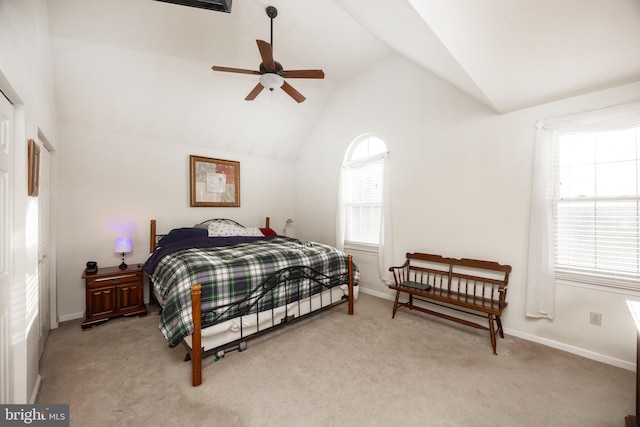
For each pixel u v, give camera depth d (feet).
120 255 10.93
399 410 5.17
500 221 8.43
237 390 5.74
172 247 9.77
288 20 9.23
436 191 10.00
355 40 10.50
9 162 4.53
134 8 8.02
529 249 7.78
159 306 10.37
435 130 10.03
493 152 8.55
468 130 9.12
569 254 7.40
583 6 4.58
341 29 9.83
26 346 4.79
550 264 7.45
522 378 6.15
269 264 7.89
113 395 5.55
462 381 6.05
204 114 12.15
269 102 13.10
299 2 8.47
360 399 5.47
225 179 13.94
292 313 8.41
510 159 8.21
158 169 11.95
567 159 7.43
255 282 7.41
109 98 10.02
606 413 5.10
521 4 4.75
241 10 8.67
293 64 11.94
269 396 5.56
